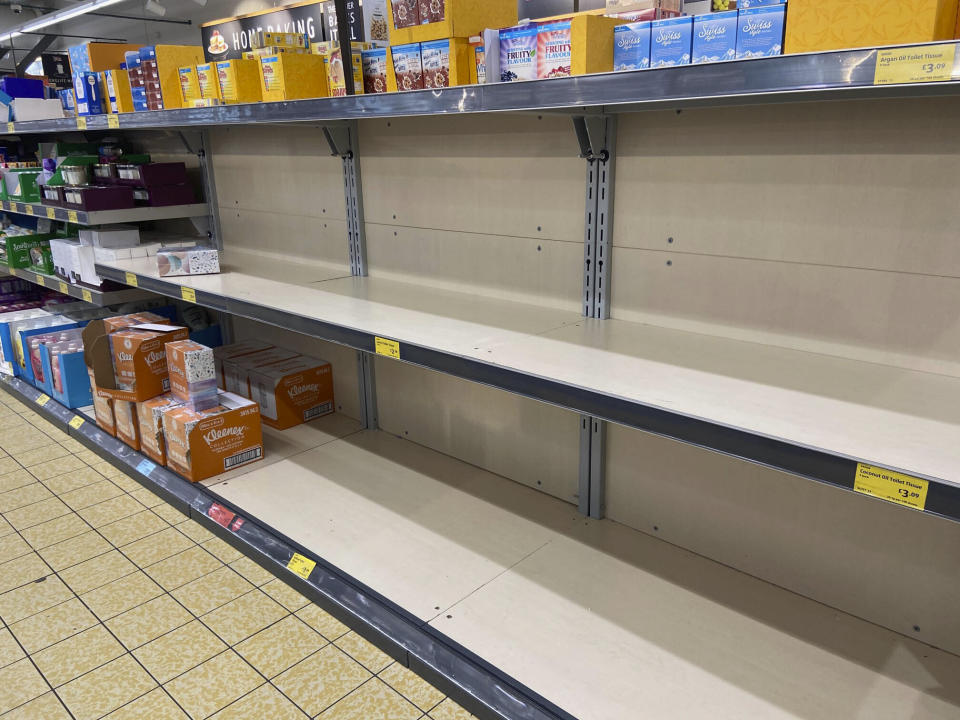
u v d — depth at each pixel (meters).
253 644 2.02
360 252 2.98
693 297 2.01
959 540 1.69
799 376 1.63
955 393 1.51
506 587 2.10
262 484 2.77
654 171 2.00
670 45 1.46
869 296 1.69
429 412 3.00
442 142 2.54
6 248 4.27
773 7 1.30
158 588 2.28
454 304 2.43
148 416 2.92
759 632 1.87
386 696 1.82
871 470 1.16
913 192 1.58
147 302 4.16
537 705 1.67
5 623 2.12
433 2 1.78
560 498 2.60
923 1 1.11
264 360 3.49
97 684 1.88
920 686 1.68
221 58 3.09
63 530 2.63
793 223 1.77
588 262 2.20
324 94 2.35
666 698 1.67
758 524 2.05
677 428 1.40
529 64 1.62
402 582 2.14
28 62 9.16
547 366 1.71
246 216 3.60
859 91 1.40
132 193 3.49
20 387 4.04
